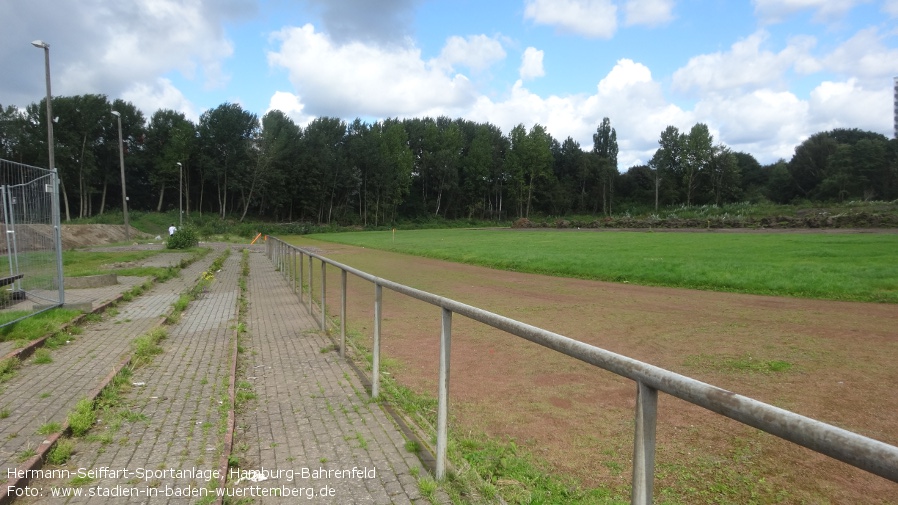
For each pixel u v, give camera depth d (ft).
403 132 347.56
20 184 33.35
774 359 22.54
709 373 20.70
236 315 34.14
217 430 14.29
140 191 258.78
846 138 324.80
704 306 36.55
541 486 11.35
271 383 19.49
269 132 265.95
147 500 10.50
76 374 19.11
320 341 26.94
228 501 10.65
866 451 4.09
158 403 16.55
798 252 68.69
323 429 14.78
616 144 415.44
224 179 261.44
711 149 322.55
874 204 205.77
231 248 132.77
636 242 102.37
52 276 32.12
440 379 11.70
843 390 18.34
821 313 33.27
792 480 11.79
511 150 362.12
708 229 155.63
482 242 122.31
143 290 44.86
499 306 37.83
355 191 314.35
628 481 11.50
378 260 85.30
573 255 74.08
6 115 214.69
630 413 15.93
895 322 30.19
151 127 262.26
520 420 15.43
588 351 7.63
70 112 215.72
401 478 11.74
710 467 12.48
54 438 12.98
